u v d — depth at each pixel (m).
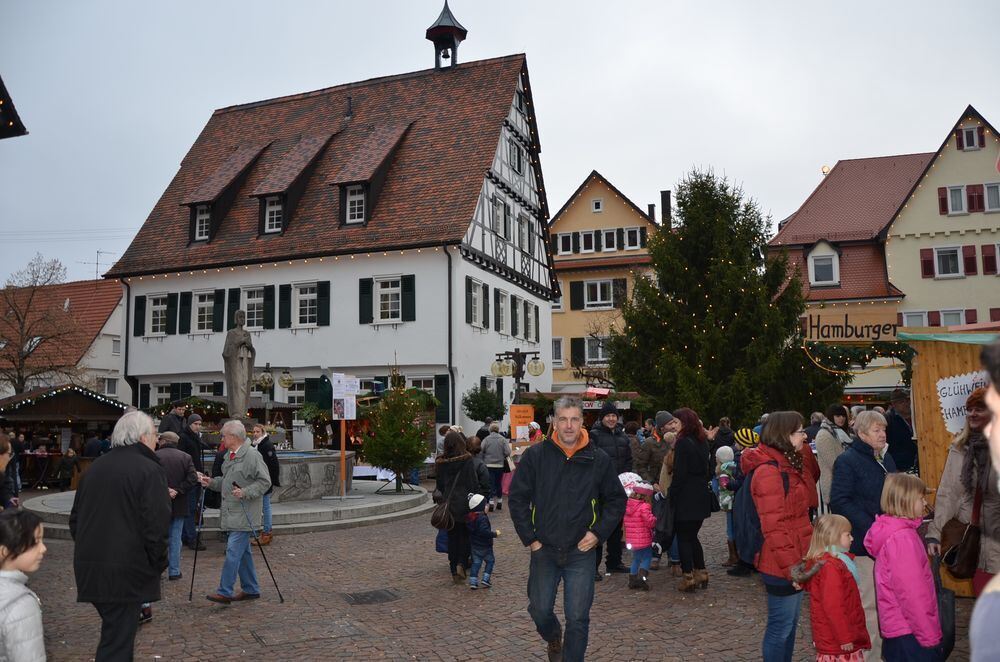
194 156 38.22
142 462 5.41
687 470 8.52
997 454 1.89
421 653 6.64
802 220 38.94
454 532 9.37
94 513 5.30
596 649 6.60
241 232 32.78
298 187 32.59
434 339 28.62
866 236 37.19
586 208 46.09
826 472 7.95
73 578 9.90
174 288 33.12
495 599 8.57
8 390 40.00
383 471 23.84
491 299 31.56
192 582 8.59
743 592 8.55
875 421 6.02
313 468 17.00
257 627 7.45
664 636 6.94
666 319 24.09
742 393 21.64
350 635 7.18
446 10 36.50
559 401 5.52
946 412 8.73
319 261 30.50
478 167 30.81
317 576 9.96
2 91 18.88
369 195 30.56
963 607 7.74
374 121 35.03
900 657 4.74
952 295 35.38
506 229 33.28
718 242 24.06
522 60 34.53
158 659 6.49
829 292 36.59
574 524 5.32
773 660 5.12
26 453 26.27
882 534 4.86
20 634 3.68
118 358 44.53
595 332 40.94
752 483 5.22
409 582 9.54
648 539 8.64
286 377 26.48
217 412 23.56
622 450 9.65
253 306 31.78
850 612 4.82
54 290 43.84
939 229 35.78
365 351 29.52
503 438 17.56
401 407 19.12
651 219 44.75
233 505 8.27
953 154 36.06
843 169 40.84
